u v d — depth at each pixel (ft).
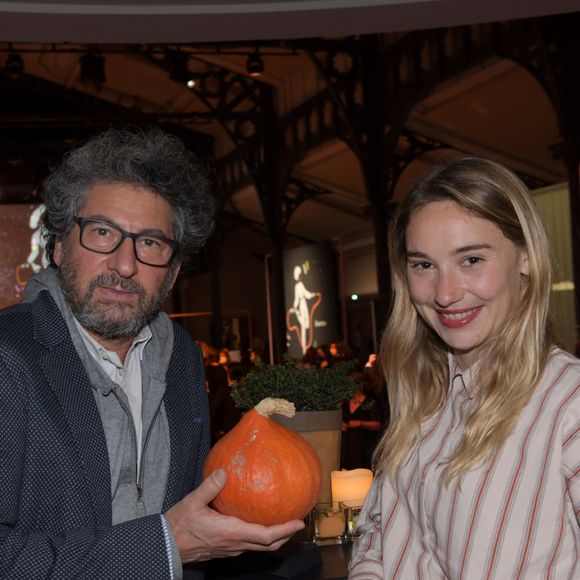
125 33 15.72
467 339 4.75
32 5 14.28
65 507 4.55
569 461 4.35
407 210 4.92
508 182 4.67
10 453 4.41
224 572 6.41
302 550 6.36
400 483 5.12
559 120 26.00
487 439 4.50
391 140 38.52
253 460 4.29
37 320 4.83
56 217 5.01
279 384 7.04
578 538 4.37
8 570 4.08
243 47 45.09
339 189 53.52
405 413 5.27
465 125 38.58
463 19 15.39
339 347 34.24
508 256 4.72
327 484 7.16
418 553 4.93
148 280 5.00
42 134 67.82
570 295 28.73
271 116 54.90
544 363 4.60
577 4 14.74
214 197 5.51
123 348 5.18
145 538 4.23
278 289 54.34
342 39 39.58
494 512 4.44
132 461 5.01
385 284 38.24
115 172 4.87
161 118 56.85
